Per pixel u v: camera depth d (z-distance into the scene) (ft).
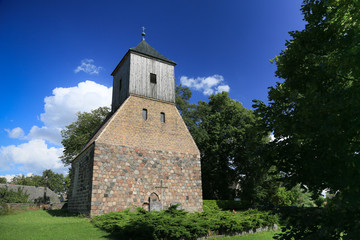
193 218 36.76
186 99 127.85
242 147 103.55
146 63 73.92
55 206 104.01
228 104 116.78
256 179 92.63
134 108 65.57
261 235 39.99
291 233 13.29
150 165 59.88
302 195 76.13
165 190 59.93
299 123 11.93
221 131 108.06
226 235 37.96
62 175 259.19
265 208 14.76
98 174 52.31
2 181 249.34
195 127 108.88
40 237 29.45
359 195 9.95
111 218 39.01
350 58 10.93
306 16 14.94
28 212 64.90
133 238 29.60
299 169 12.96
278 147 13.37
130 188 55.21
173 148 65.31
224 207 86.74
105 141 55.67
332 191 12.52
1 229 34.19
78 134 119.03
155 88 72.90
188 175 64.90
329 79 12.51
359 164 10.47
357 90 10.81
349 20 13.48
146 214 36.17
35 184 247.70
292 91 14.15
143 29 82.94
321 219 11.74
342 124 10.66
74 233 32.42
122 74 76.23
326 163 11.19
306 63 13.80
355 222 10.25
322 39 13.82
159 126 67.26
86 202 53.21
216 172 106.63
